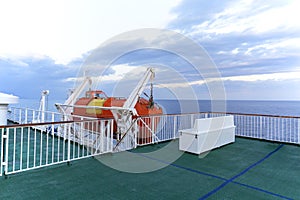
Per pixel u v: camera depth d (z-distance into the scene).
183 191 3.14
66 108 8.72
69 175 3.72
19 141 6.61
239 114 8.13
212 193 3.08
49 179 3.50
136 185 3.34
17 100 9.39
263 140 7.35
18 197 2.81
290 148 6.24
